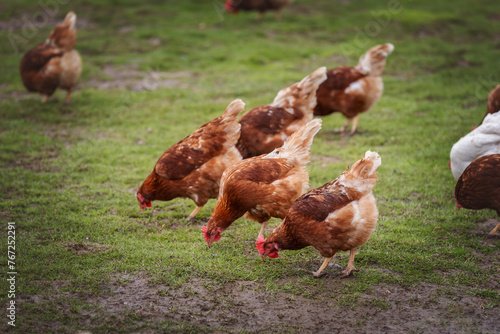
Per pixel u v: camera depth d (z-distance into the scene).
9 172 7.73
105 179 7.63
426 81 12.46
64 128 9.77
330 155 8.63
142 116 10.46
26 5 17.89
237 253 5.71
